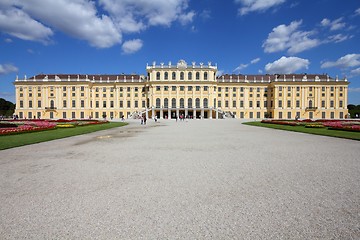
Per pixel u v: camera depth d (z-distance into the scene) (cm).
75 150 1326
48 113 8344
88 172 839
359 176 784
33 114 8338
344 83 8469
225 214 503
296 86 8556
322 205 548
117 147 1437
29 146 1484
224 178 763
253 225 457
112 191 642
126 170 867
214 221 473
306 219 480
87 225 458
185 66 8494
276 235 421
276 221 472
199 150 1316
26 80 8331
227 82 8806
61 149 1362
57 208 534
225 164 964
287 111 8550
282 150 1315
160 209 528
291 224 460
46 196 606
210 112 8294
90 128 3077
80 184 703
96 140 1805
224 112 8388
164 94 8412
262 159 1064
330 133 2278
